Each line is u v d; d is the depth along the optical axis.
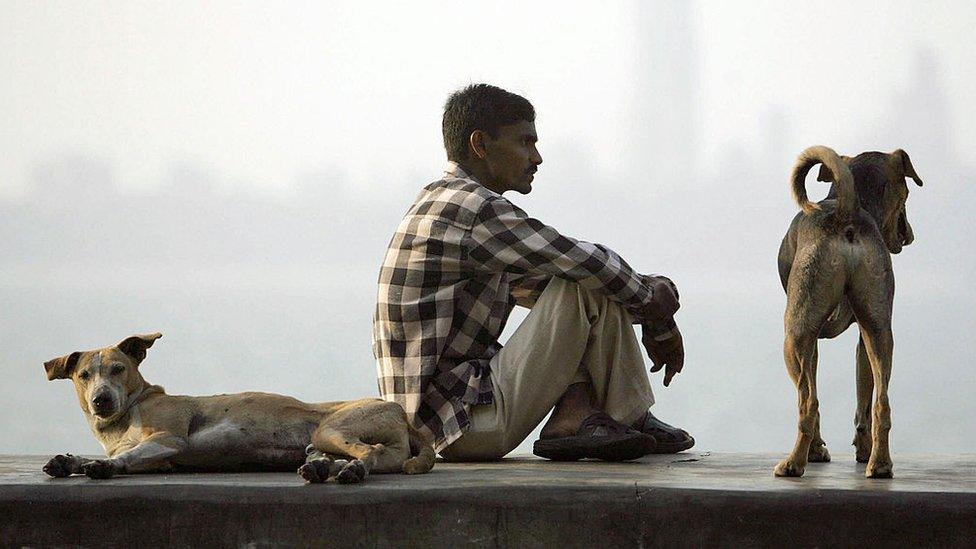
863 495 5.21
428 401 7.04
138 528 5.52
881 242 6.12
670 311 7.20
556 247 6.90
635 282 7.04
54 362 6.71
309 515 5.42
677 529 5.28
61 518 5.56
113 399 6.40
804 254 6.13
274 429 6.47
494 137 7.52
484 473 6.11
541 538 5.33
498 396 7.00
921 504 5.18
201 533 5.49
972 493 5.18
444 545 5.35
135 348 6.73
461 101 7.57
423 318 7.07
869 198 6.99
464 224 7.01
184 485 5.54
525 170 7.66
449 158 7.68
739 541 5.25
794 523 5.23
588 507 5.32
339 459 6.27
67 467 6.01
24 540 5.58
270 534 5.45
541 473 6.10
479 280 7.18
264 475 6.14
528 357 7.00
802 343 6.05
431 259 7.05
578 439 6.87
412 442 6.48
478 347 7.23
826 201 6.50
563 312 7.00
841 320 6.86
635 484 5.46
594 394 7.23
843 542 5.21
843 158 7.20
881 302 6.04
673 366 7.43
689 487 5.36
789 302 6.16
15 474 6.16
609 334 7.12
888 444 5.90
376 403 6.40
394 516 5.37
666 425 7.66
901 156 7.06
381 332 7.20
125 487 5.55
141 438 6.40
